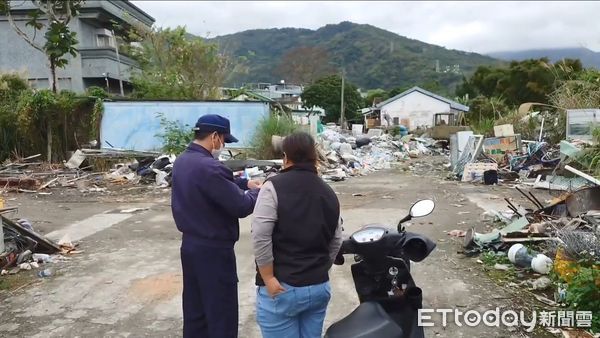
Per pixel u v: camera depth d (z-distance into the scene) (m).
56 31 16.20
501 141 15.41
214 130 3.30
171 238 7.54
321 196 2.68
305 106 49.28
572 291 4.38
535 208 8.84
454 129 28.61
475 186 12.54
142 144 17.20
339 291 5.11
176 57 24.88
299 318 2.77
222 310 3.24
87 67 24.59
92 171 15.34
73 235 7.82
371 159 18.44
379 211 9.32
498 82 42.75
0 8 17.64
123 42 28.75
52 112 16.50
